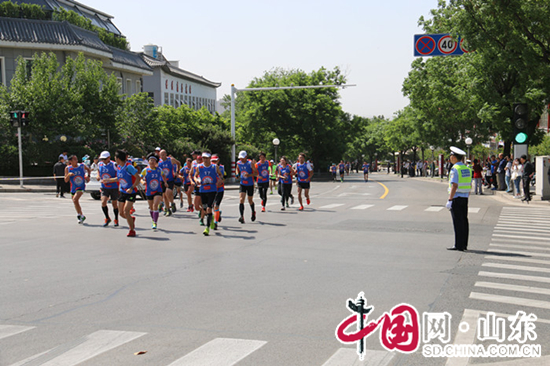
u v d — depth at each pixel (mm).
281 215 18656
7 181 35969
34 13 52469
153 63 77312
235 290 7672
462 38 24188
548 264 9586
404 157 102438
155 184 14680
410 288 7742
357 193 33500
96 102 39000
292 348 5258
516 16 23203
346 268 9242
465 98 32781
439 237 13102
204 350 5207
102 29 63281
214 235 13516
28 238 13086
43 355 5129
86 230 14672
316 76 67500
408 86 45219
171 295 7406
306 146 70000
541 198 24766
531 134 31891
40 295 7465
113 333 5773
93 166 28000
